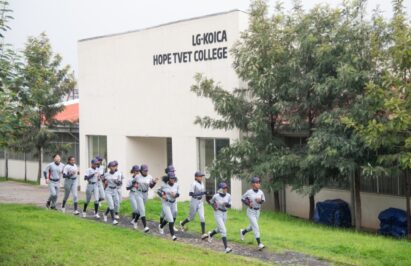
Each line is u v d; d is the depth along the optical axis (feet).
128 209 54.75
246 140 55.52
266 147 54.70
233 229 45.83
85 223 46.47
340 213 56.49
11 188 88.12
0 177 113.91
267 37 53.67
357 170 51.06
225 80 64.75
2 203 62.69
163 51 73.05
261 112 54.85
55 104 89.66
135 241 39.27
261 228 47.11
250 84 55.31
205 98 67.67
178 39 70.74
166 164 84.74
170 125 72.69
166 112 73.15
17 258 32.45
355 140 46.96
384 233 52.90
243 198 39.11
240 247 39.63
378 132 42.22
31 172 105.40
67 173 53.72
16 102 35.60
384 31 47.29
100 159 52.75
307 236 43.42
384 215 53.31
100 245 37.04
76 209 53.62
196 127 68.85
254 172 53.88
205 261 33.53
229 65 64.13
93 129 85.87
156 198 70.85
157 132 74.69
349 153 48.08
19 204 59.88
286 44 53.57
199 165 69.26
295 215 64.49
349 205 58.65
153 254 35.09
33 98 39.11
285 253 37.52
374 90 43.16
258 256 36.94
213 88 58.29
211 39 66.23
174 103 71.92
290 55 53.01
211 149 67.67
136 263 32.17
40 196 74.59
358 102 47.80
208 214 54.34
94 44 84.74
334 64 49.60
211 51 66.33
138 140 81.20
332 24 50.96
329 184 61.31
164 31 72.74
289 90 51.67
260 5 55.72
